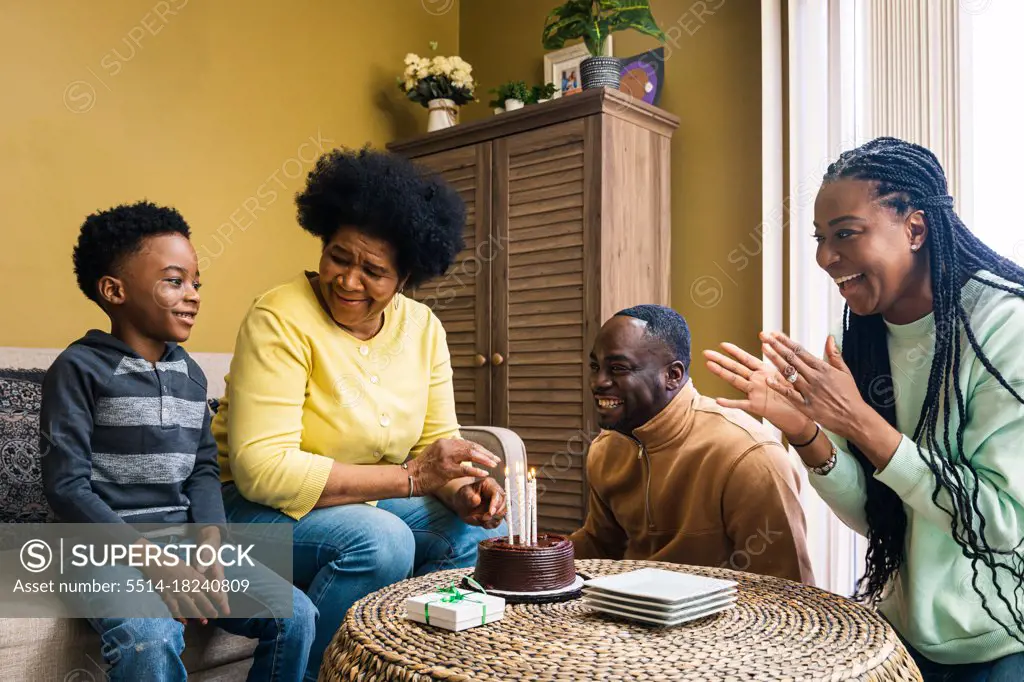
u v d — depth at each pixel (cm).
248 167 278
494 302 283
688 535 139
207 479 141
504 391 279
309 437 146
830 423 104
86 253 139
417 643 86
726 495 134
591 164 257
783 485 133
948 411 107
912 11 222
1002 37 210
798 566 131
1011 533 102
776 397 109
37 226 228
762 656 81
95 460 129
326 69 303
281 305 145
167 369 140
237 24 276
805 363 105
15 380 170
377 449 151
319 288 153
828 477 113
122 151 246
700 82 275
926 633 108
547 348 268
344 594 133
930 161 107
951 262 107
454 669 79
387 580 135
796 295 247
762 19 253
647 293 268
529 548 106
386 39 325
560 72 310
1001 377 102
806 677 75
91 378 129
